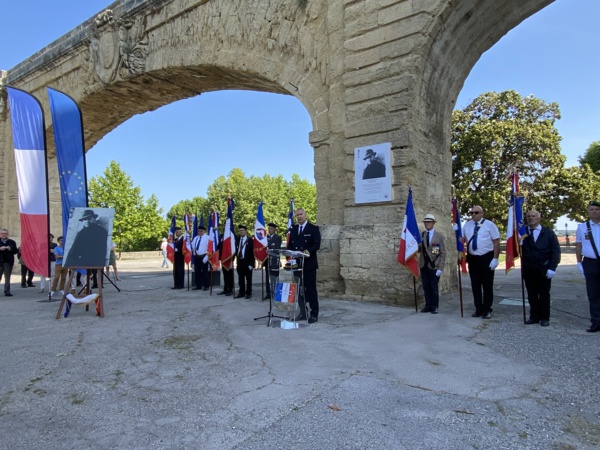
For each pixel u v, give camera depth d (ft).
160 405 12.53
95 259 27.25
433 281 26.35
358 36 33.04
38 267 31.40
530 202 81.87
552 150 84.17
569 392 12.98
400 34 30.91
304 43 38.24
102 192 150.82
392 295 29.63
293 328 22.31
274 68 40.63
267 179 199.31
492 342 18.94
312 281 24.27
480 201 82.07
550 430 10.63
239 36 43.50
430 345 18.53
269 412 11.82
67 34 63.82
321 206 35.73
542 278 21.93
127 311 28.84
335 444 10.02
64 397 13.33
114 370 15.88
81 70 62.13
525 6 32.42
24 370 16.03
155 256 144.25
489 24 33.35
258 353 17.63
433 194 33.76
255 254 33.01
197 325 23.63
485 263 24.32
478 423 11.01
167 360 16.98
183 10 48.55
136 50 53.36
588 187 81.25
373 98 31.96
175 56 49.39
